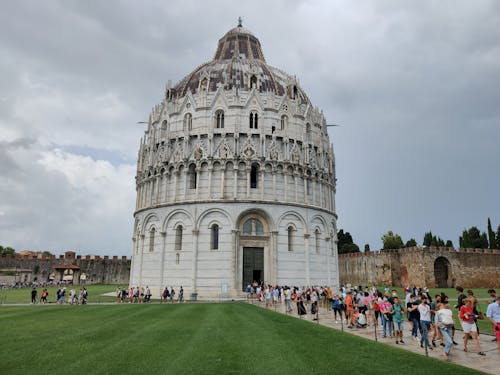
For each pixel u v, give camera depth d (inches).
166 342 829.2
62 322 1146.7
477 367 677.9
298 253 2386.8
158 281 2369.6
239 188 2369.6
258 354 721.0
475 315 814.5
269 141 2470.5
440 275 3690.9
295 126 2586.1
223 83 2642.7
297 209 2432.3
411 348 837.2
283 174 2440.9
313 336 928.9
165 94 2778.1
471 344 893.2
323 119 2906.0
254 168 2453.2
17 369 615.5
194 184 2438.5
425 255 3580.2
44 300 2021.4
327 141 2891.2
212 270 2255.2
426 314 794.8
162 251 2390.5
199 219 2325.3
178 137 2536.9
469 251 3735.2
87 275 4557.1
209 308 1600.6
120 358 685.3
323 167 2704.2
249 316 1311.5
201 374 589.0
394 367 646.5
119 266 4731.8
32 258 4495.6
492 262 3784.5
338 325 1178.6
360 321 1110.4
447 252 3649.1
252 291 2087.8
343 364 658.8
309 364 655.8
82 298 1894.7
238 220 2314.2
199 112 2504.9
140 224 2628.0
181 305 1765.5
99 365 638.5
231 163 2407.7
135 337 887.7
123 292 2135.8
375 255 4069.9
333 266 2659.9
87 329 1007.0
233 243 2268.7
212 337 890.1
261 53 3462.1
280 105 2566.4
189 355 707.4
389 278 3850.9
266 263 2319.1
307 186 2556.6
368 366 649.6
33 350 749.3
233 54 3272.6
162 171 2556.6
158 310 1508.4
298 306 1392.7
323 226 2603.3
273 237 2322.8
